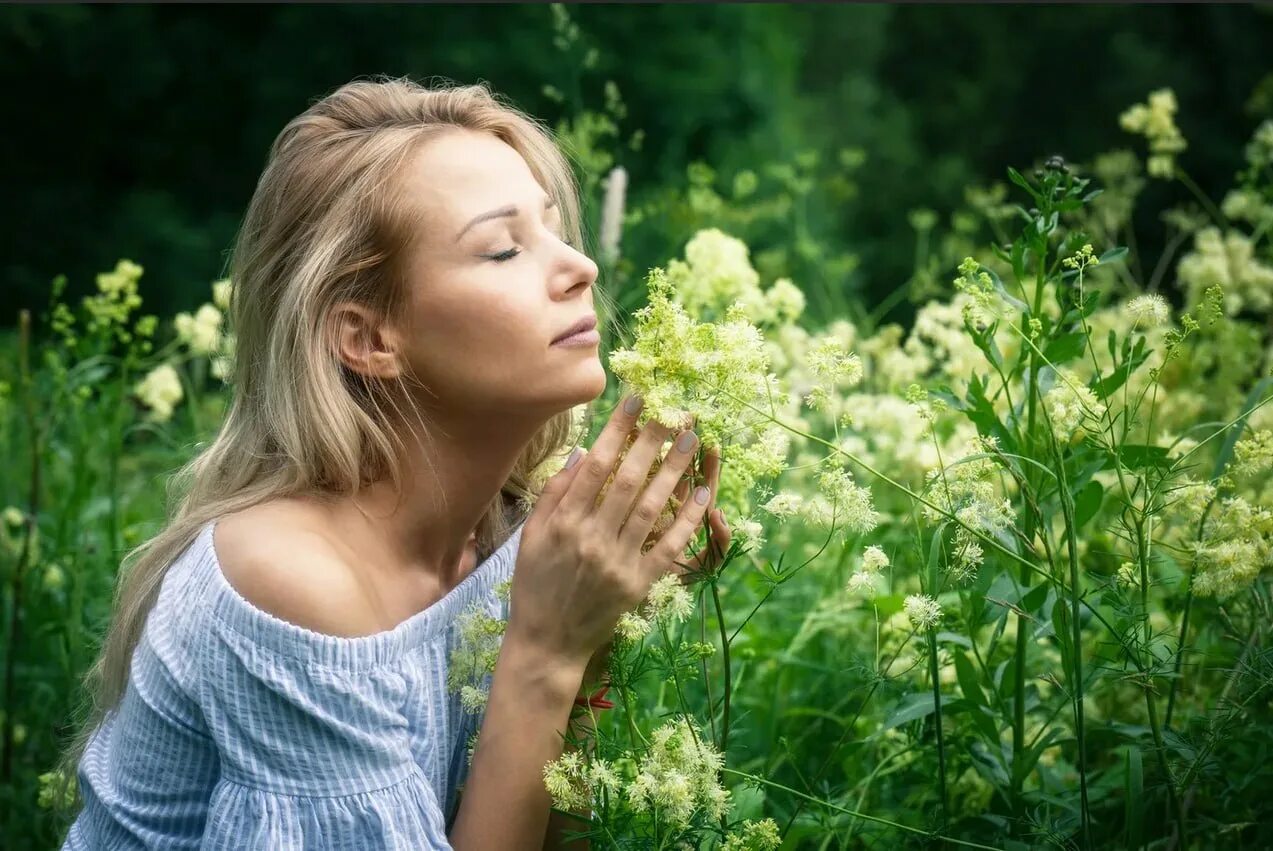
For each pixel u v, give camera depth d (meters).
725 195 8.34
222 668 1.61
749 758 2.44
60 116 10.62
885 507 2.92
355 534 1.72
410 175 1.65
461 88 1.85
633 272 4.09
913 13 14.24
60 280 3.38
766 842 1.60
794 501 1.66
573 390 1.64
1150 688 1.77
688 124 9.84
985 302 1.86
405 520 1.75
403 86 1.80
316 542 1.65
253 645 1.60
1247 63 12.01
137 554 1.98
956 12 14.00
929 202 12.41
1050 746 1.95
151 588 1.76
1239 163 11.48
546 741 1.63
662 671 1.70
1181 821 1.83
